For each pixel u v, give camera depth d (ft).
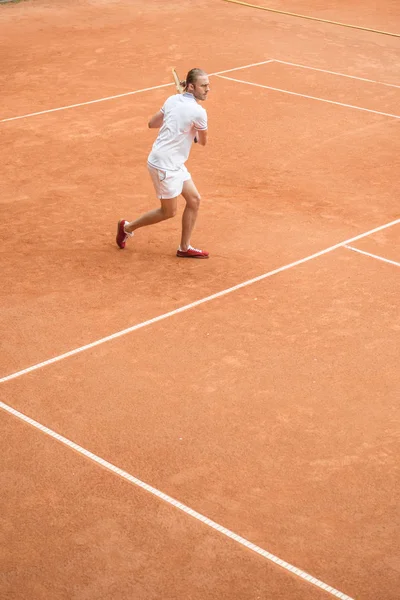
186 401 29.89
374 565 22.53
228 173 53.93
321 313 36.37
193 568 22.35
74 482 25.68
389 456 27.12
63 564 22.43
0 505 24.62
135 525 23.91
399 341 34.19
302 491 25.41
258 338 34.27
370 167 55.21
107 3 109.29
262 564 22.50
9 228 45.55
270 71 78.54
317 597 21.45
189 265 41.14
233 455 27.04
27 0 109.29
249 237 44.29
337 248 43.01
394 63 82.99
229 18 101.60
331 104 68.74
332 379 31.45
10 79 74.79
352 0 114.62
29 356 32.71
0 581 21.81
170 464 26.55
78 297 37.65
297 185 52.06
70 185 51.78
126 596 21.39
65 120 63.82
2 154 56.70
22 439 27.66
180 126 38.24
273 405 29.78
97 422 28.63
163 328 35.01
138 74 77.05
